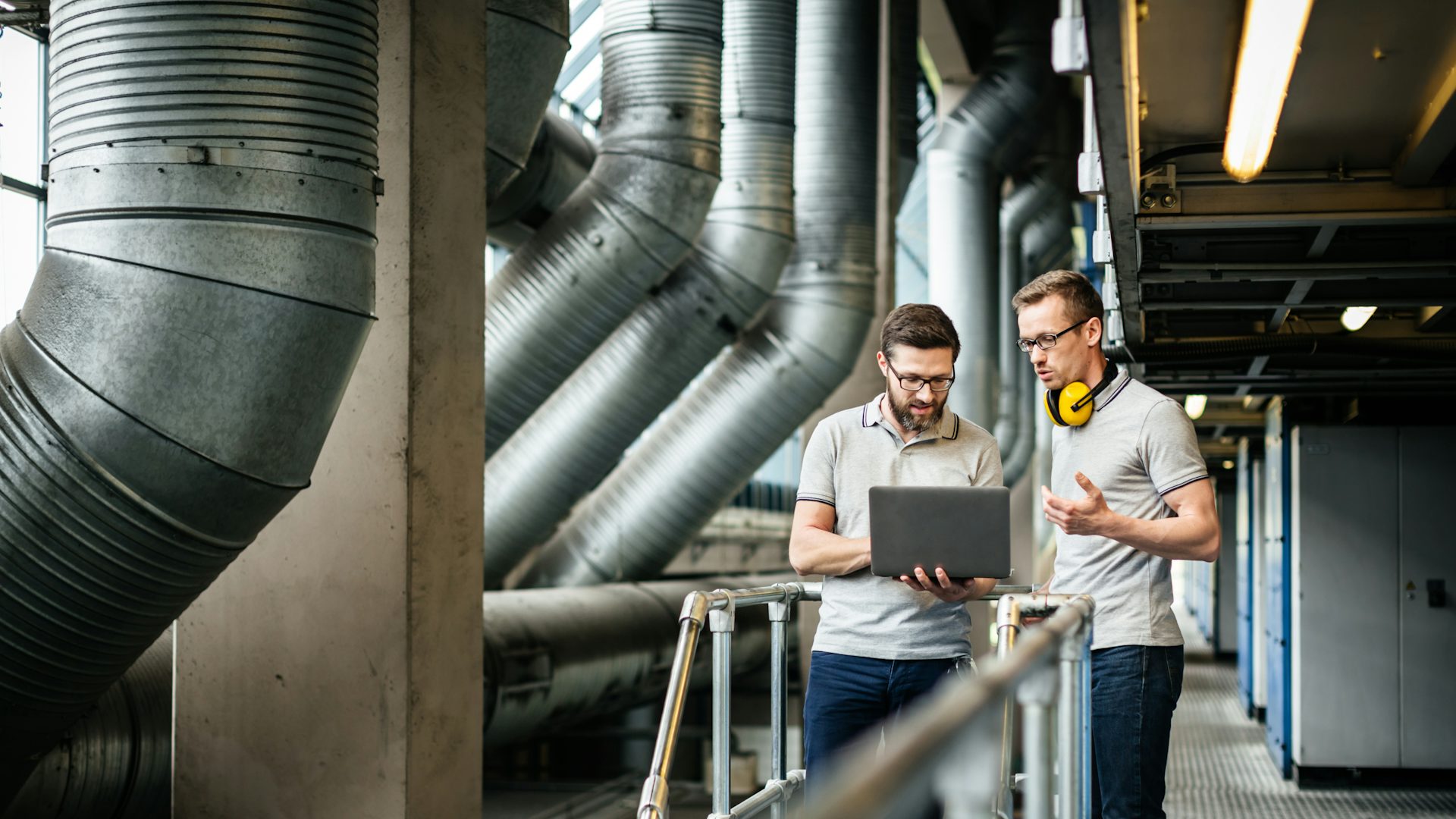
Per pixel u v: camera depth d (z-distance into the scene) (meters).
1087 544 2.96
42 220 6.96
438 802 4.54
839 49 9.37
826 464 2.93
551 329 7.49
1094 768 3.09
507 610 8.35
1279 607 8.67
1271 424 9.17
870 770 0.73
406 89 4.50
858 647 2.79
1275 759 9.09
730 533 16.41
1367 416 8.16
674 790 11.34
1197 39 3.32
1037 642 1.39
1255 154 3.92
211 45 3.52
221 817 4.53
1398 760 8.01
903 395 2.83
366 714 4.42
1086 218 11.95
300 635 4.50
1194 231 4.62
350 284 3.72
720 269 8.56
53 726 3.87
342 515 4.48
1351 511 8.13
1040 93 14.30
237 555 4.04
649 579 10.55
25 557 3.53
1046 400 3.02
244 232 3.52
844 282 9.29
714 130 7.59
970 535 2.66
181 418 3.50
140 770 5.44
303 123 3.61
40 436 3.48
